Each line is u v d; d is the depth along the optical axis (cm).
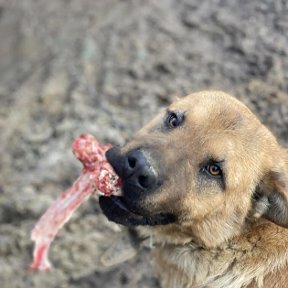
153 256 79
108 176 70
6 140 107
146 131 72
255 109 95
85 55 112
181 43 107
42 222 74
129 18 114
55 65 114
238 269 72
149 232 75
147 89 103
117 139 99
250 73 99
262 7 105
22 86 116
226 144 68
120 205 69
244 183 69
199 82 101
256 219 71
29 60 123
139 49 108
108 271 93
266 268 71
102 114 103
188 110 71
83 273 93
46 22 128
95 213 96
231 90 98
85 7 125
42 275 95
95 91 106
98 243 94
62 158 101
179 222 69
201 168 68
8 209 99
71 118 104
